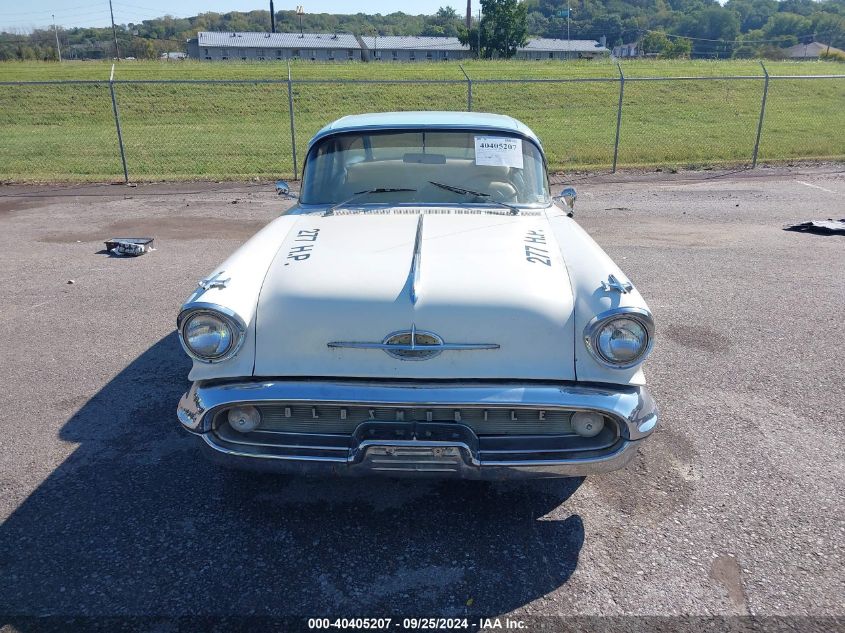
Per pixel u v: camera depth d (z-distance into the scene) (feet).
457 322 8.63
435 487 10.35
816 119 67.67
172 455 11.19
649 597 8.05
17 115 71.36
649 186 39.40
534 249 10.21
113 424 12.18
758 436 11.65
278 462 8.66
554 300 8.90
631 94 79.92
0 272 22.07
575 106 74.49
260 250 10.37
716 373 14.16
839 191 36.94
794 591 8.11
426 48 284.20
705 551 8.83
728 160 48.60
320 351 8.67
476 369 8.59
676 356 15.03
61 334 16.57
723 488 10.18
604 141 56.39
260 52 274.57
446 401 8.30
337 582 8.34
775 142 55.72
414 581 8.36
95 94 79.10
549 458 8.52
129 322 17.39
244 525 9.42
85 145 56.24
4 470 10.69
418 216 11.69
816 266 22.43
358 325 8.66
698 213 31.65
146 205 34.19
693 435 11.69
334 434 8.79
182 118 70.38
